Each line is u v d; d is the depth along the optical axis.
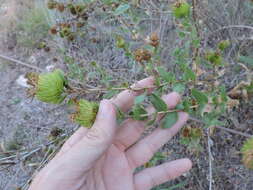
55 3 0.26
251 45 0.26
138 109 0.17
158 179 0.22
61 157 0.18
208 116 0.18
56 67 0.34
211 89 0.19
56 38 0.34
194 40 0.19
